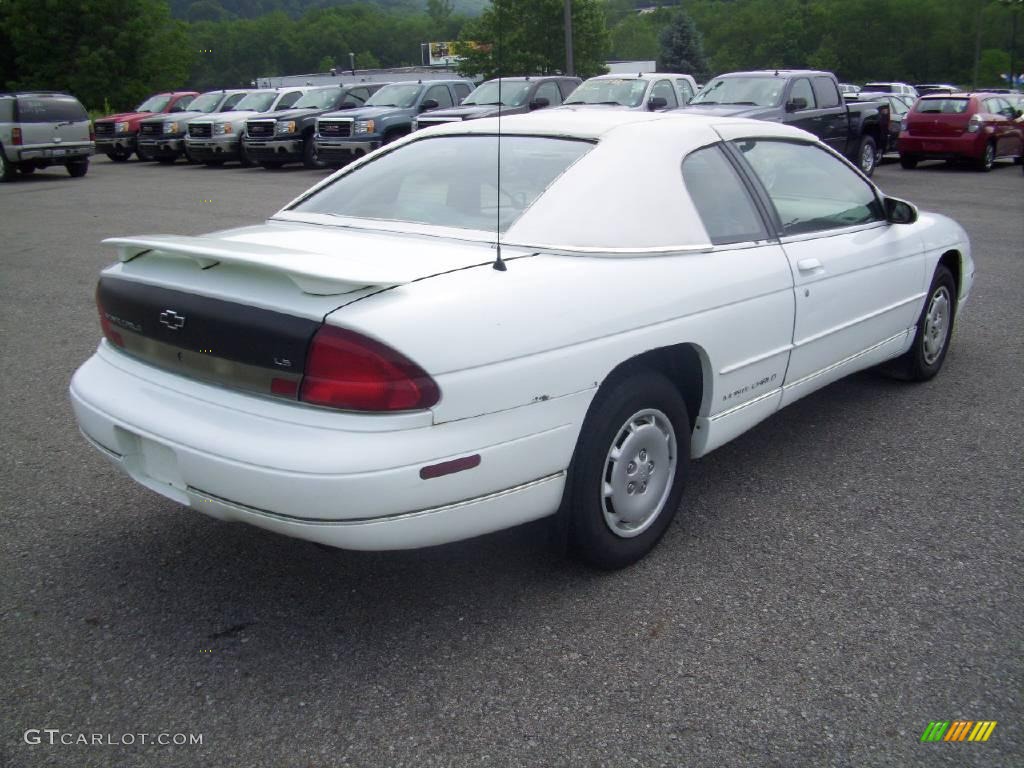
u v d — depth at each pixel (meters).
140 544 3.70
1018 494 4.12
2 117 18.73
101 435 3.14
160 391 3.01
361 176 4.02
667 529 3.67
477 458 2.77
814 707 2.71
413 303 2.68
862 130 16.36
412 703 2.74
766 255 3.85
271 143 20.17
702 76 59.19
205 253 2.83
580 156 3.49
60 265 9.71
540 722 2.65
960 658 2.93
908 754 2.52
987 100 19.03
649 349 3.24
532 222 3.24
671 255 3.41
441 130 4.09
